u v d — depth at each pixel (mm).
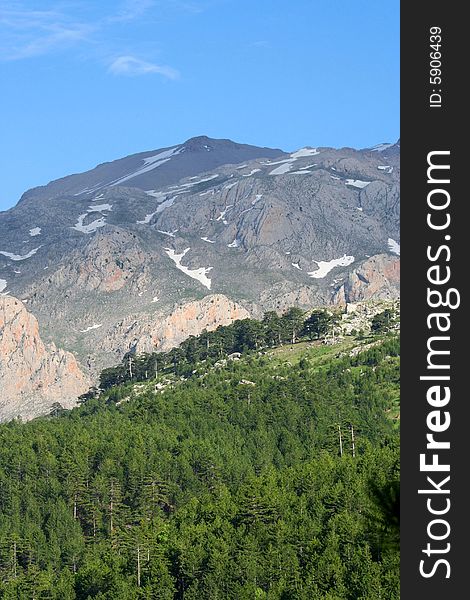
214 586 152875
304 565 153250
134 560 173125
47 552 191000
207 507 184500
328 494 170375
